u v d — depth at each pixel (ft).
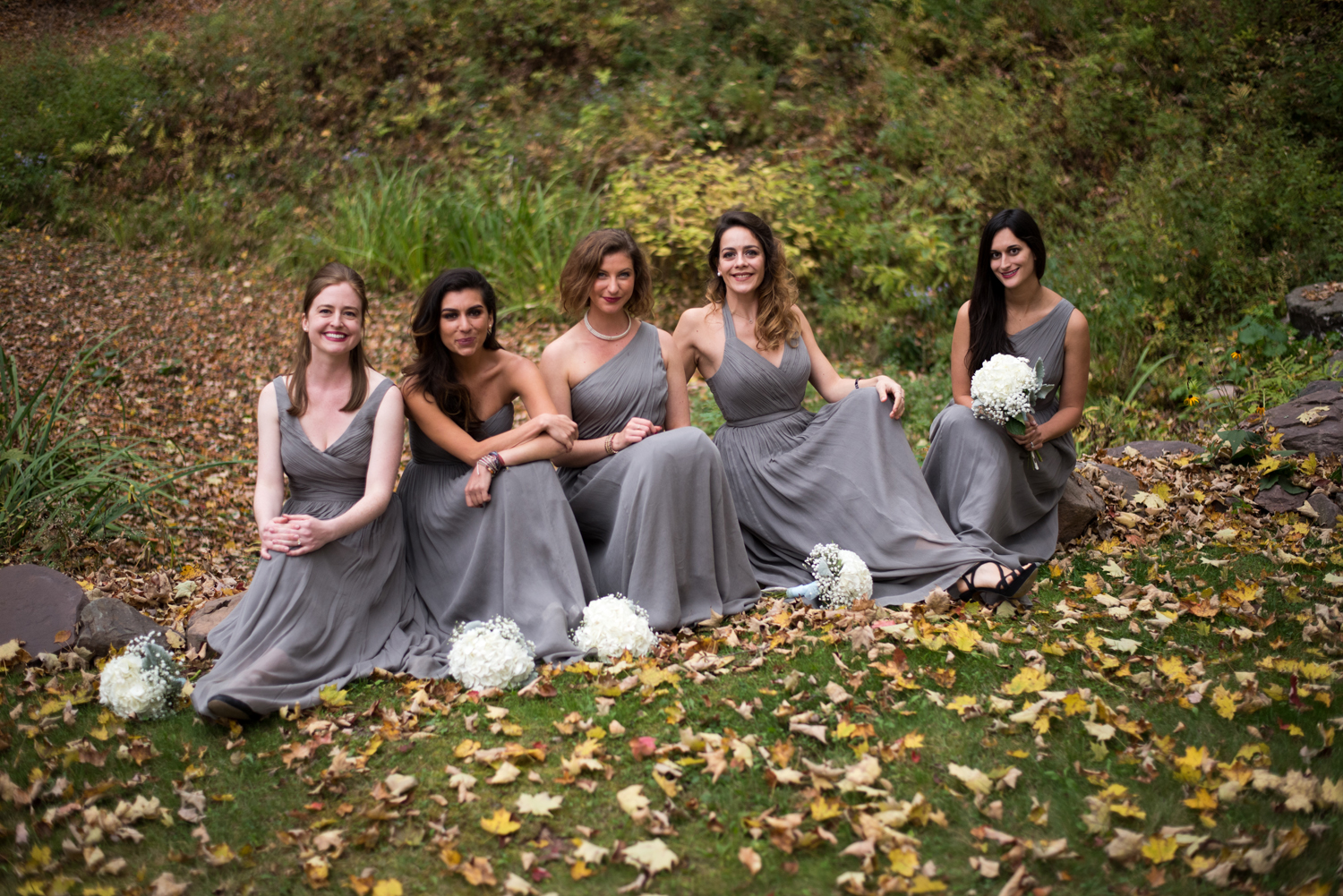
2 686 10.43
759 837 7.54
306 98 34.65
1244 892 6.77
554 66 34.86
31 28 43.24
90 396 21.33
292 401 10.83
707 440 11.38
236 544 16.15
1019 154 26.58
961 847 7.36
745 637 10.92
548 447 11.18
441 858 7.49
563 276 11.85
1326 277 21.11
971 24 31.22
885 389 12.50
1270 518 13.64
